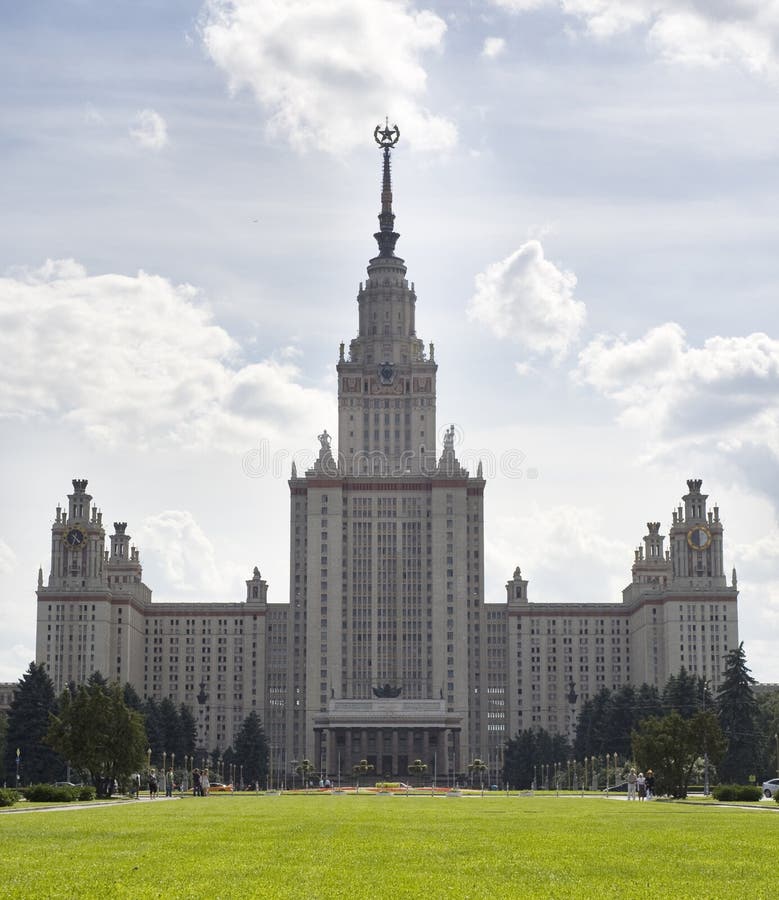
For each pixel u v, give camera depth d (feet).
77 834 295.28
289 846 263.08
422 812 435.12
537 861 236.43
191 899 186.39
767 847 266.77
